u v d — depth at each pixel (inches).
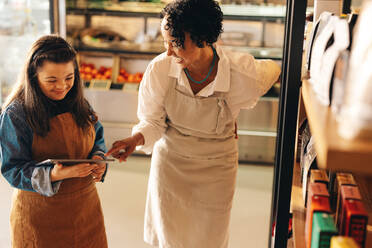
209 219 75.4
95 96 198.1
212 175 73.8
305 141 67.3
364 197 55.8
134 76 208.7
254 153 191.2
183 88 71.2
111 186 158.7
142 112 75.9
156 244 83.6
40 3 203.8
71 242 66.2
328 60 34.6
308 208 48.4
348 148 21.9
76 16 209.2
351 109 24.9
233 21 196.9
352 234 38.4
